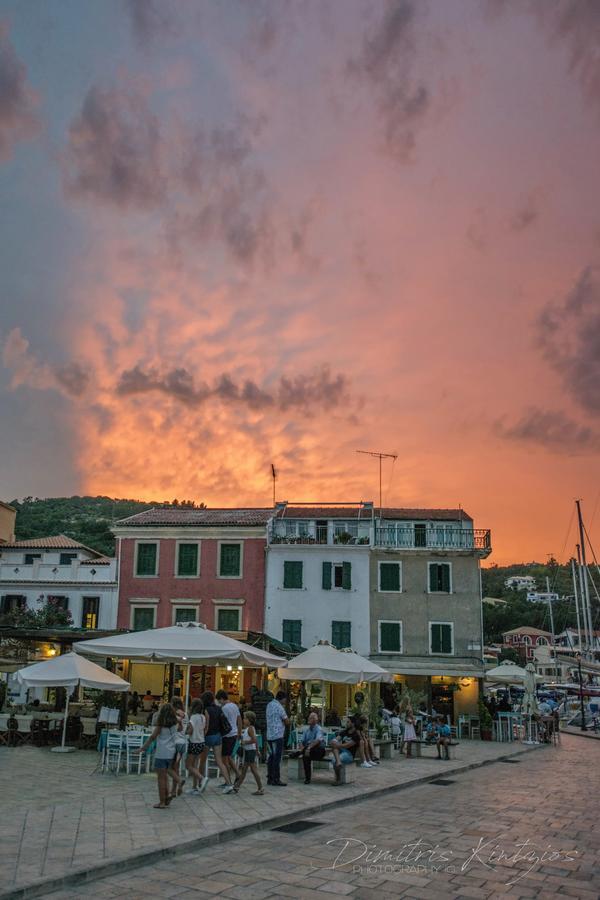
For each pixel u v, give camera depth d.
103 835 9.55
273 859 8.89
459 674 35.03
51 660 19.08
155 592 38.69
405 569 38.56
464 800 14.29
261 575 38.66
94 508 130.38
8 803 11.76
